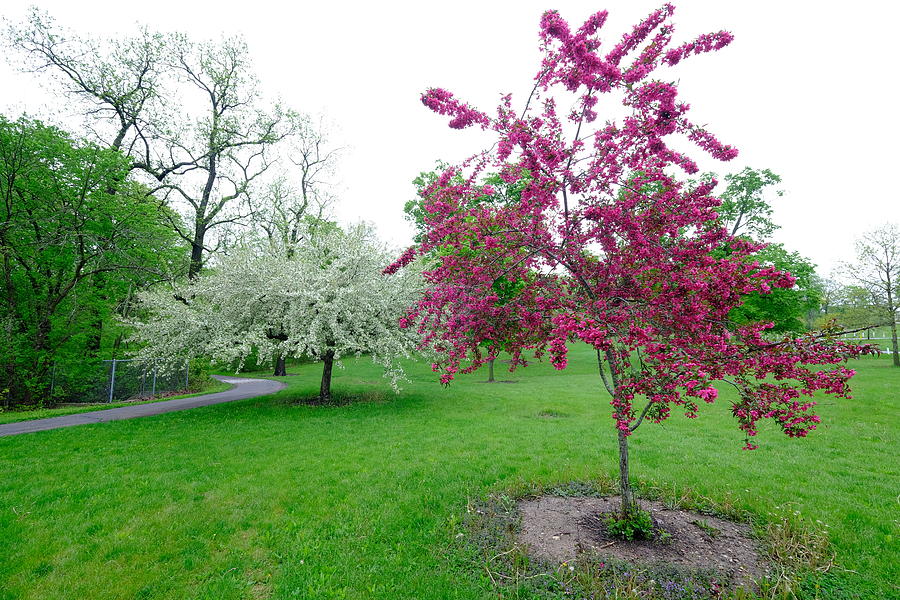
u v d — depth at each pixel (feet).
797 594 11.29
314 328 36.55
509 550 13.55
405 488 19.40
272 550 14.15
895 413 34.45
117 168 52.65
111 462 23.53
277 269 42.04
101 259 50.52
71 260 51.72
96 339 57.31
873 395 42.14
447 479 20.40
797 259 71.46
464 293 14.03
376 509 17.12
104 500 18.17
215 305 43.04
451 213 14.49
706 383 9.64
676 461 23.04
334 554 13.80
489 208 14.32
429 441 27.86
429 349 38.78
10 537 15.03
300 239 63.41
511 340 14.46
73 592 12.06
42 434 30.48
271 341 36.70
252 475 21.26
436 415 37.19
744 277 11.03
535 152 12.03
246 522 16.10
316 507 17.38
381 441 28.02
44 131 46.57
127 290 61.93
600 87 12.85
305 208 83.20
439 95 13.69
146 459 24.11
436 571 12.78
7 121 44.96
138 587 12.25
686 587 11.53
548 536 14.55
